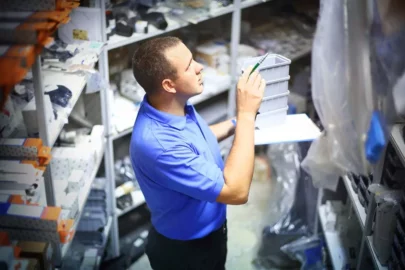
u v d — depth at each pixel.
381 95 1.62
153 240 2.11
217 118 3.20
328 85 1.74
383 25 1.52
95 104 2.41
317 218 2.83
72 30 2.26
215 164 1.78
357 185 2.36
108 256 2.87
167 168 1.70
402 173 2.07
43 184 1.88
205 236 2.02
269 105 1.85
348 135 1.81
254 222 3.16
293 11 3.65
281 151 3.27
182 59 1.67
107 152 2.55
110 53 2.73
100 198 2.62
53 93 1.99
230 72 3.07
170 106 1.76
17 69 1.25
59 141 2.28
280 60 1.84
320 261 2.74
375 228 2.08
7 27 1.38
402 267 1.93
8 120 1.80
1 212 1.54
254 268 2.87
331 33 1.66
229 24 3.34
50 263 1.71
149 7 2.71
